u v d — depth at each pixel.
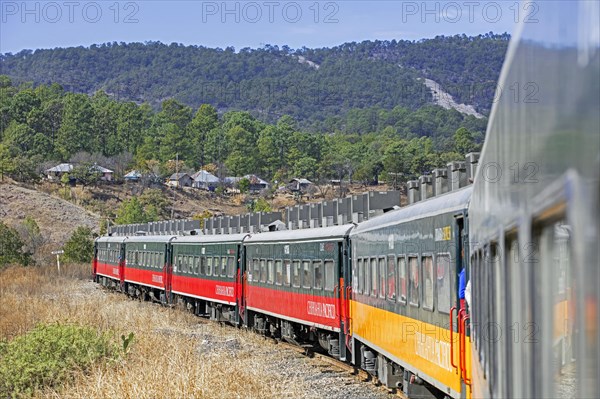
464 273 13.36
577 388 3.44
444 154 139.62
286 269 32.78
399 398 20.80
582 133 3.15
